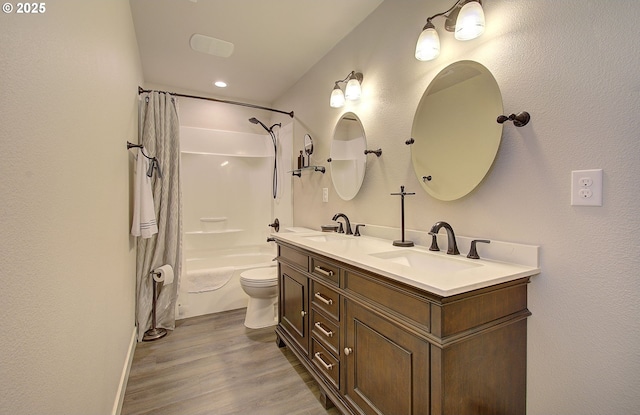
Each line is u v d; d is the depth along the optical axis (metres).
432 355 0.92
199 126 3.53
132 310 2.19
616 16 0.92
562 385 1.05
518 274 1.04
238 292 3.01
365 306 1.21
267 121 3.93
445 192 1.47
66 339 0.84
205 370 1.89
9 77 0.58
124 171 1.84
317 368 1.65
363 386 1.25
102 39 1.26
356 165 2.16
